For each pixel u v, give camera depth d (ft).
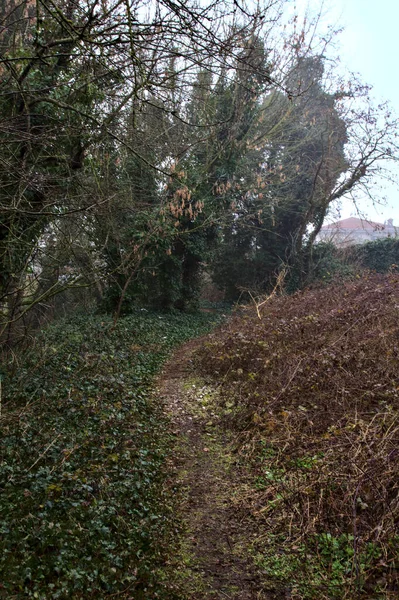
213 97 54.49
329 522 16.28
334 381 25.71
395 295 40.11
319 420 23.11
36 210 31.09
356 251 91.76
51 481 18.86
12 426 23.54
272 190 81.56
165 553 16.08
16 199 27.99
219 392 32.30
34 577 13.60
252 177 75.92
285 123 74.33
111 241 50.98
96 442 23.35
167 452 24.16
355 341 30.35
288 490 18.44
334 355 28.58
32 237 34.24
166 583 14.56
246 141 67.67
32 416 24.81
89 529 16.08
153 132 47.24
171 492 20.13
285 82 67.62
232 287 101.86
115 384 32.71
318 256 85.97
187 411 29.94
